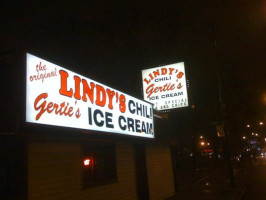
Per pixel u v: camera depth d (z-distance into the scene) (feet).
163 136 54.70
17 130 22.48
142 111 43.55
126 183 40.45
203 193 58.85
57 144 28.22
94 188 33.04
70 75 28.12
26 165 24.30
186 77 60.54
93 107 31.07
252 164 194.08
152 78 62.69
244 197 54.54
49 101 25.23
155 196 49.08
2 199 22.49
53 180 27.14
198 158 198.08
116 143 39.52
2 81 23.24
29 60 23.85
